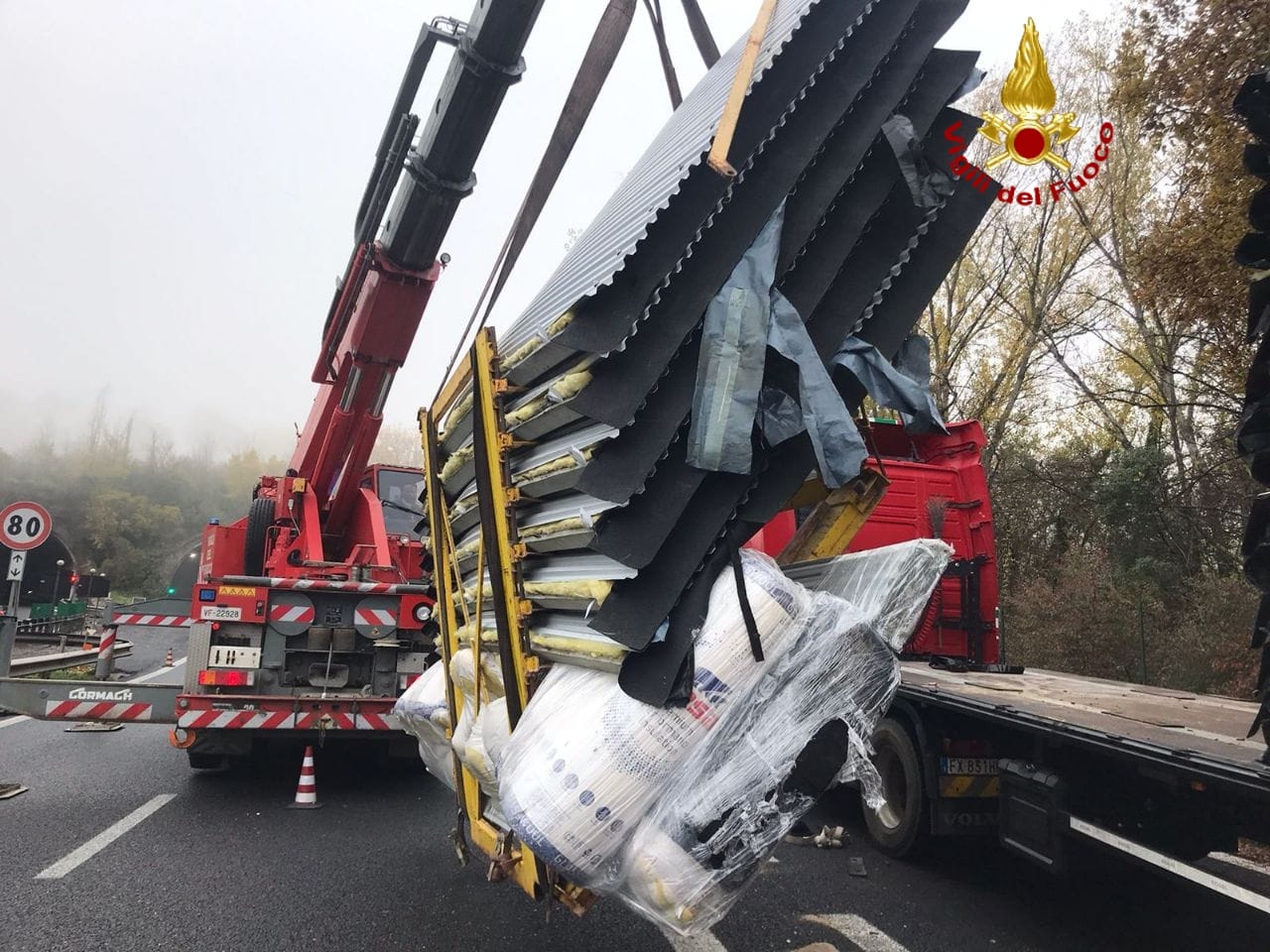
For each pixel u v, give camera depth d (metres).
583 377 2.74
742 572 2.70
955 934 4.31
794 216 2.80
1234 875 3.24
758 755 2.62
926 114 2.92
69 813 6.14
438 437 4.66
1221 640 9.56
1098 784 3.99
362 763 8.24
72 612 22.81
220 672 6.67
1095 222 16.42
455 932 4.13
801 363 2.64
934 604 7.86
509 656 3.27
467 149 5.60
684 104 4.11
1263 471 2.88
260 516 8.06
